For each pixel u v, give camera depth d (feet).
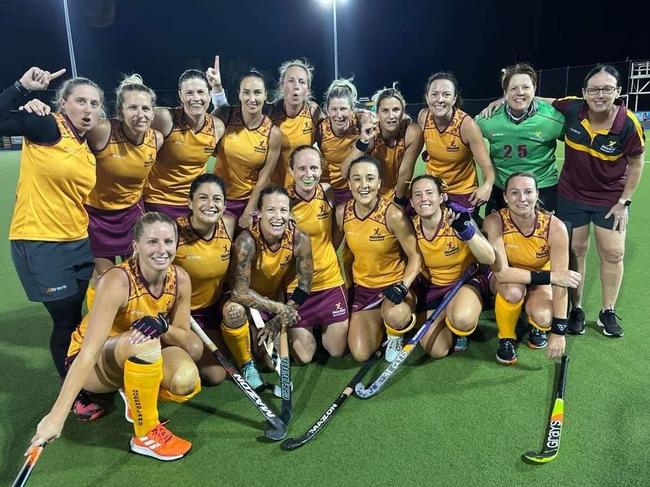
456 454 8.41
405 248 11.32
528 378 10.53
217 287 10.98
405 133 13.60
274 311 10.57
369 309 12.00
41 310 14.62
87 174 9.82
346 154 14.17
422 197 10.77
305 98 14.35
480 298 11.60
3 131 8.93
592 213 12.17
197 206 9.76
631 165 11.49
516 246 11.37
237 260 10.44
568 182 12.40
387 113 13.10
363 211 11.32
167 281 9.07
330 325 11.68
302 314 11.57
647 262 16.38
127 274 8.64
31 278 9.66
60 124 9.46
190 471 8.29
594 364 10.90
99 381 9.18
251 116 13.20
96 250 12.61
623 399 9.67
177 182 13.29
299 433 9.15
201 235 10.26
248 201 14.20
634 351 11.38
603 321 12.29
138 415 8.57
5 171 43.68
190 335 9.74
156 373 8.31
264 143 13.47
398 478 7.95
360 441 8.80
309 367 11.47
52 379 11.09
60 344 10.02
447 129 13.28
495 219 11.53
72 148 9.53
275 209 10.09
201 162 13.21
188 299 9.46
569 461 8.15
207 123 12.85
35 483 8.14
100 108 9.88
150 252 8.37
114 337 9.00
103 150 11.46
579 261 12.59
